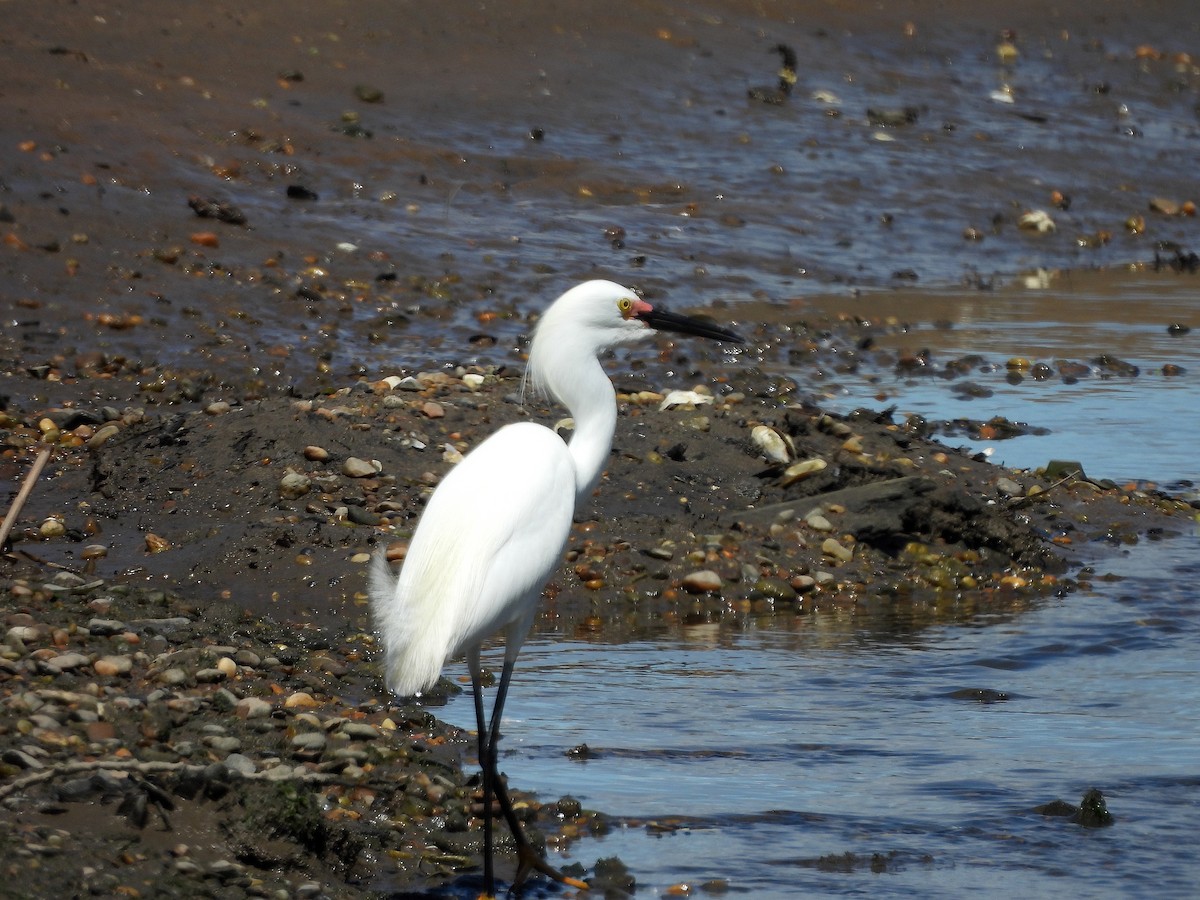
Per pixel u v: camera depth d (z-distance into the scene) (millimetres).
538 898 7695
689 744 9656
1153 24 38656
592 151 26312
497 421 15094
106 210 20484
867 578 13102
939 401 18359
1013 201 27578
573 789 8953
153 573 12117
